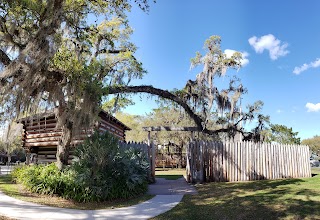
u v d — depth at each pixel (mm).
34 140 16500
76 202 8688
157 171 23828
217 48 16547
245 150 13477
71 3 10234
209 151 13312
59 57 10273
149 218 6879
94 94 10008
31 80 9008
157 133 29750
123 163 10109
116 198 9203
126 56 13750
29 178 10211
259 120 19016
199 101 17062
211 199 8797
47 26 9078
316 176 13844
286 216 6461
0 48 9562
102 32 13922
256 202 7816
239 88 17156
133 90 14688
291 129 22172
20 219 6305
